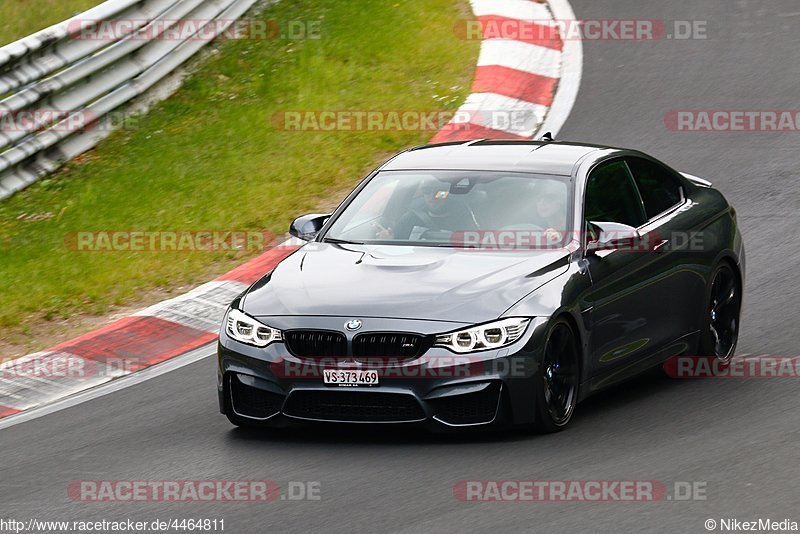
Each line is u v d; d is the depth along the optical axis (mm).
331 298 25672
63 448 26781
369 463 24141
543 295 25500
